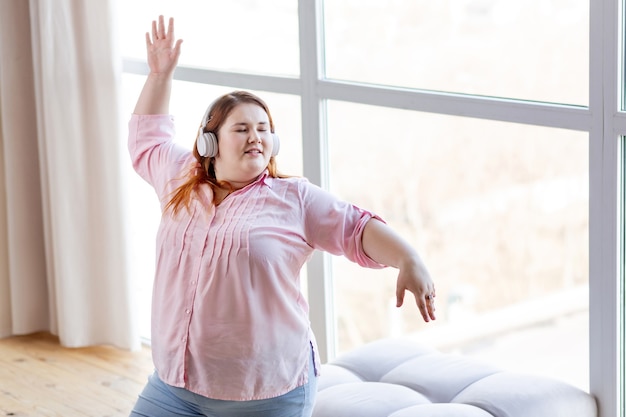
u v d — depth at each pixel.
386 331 4.33
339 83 3.95
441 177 3.95
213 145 2.87
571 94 3.38
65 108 4.82
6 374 4.75
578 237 3.60
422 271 2.69
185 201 2.86
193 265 2.80
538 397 3.29
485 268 3.95
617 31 3.15
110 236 4.88
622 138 3.24
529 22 3.46
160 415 2.88
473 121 3.79
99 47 4.71
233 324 2.74
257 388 2.76
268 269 2.74
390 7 3.84
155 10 4.73
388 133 4.02
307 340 2.84
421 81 3.81
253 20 4.29
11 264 5.21
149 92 3.30
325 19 4.00
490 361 4.02
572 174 3.53
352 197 4.13
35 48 4.89
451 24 3.68
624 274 3.36
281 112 4.28
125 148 4.80
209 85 4.50
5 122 5.07
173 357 2.82
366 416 3.24
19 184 5.15
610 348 3.37
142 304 5.17
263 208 2.81
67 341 5.04
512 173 3.74
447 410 3.19
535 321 3.82
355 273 4.25
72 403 4.38
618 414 3.43
